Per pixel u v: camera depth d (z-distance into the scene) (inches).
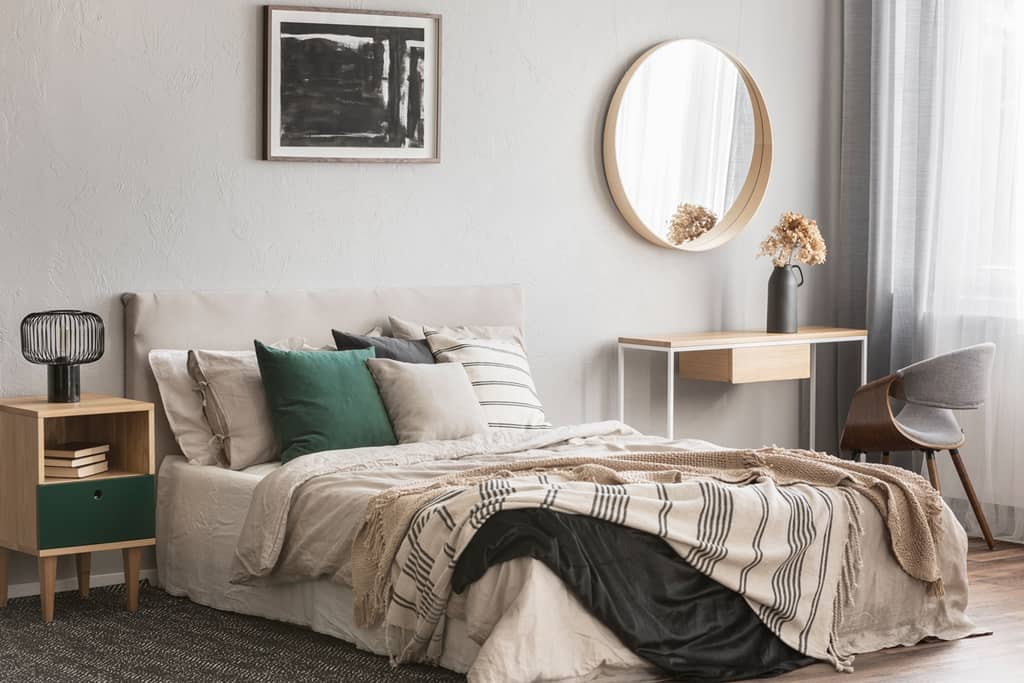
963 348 220.1
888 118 247.4
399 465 167.8
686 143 238.5
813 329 246.4
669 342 221.8
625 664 136.9
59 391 171.3
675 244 238.7
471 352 198.8
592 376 232.4
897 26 246.1
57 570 183.5
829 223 257.0
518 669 129.3
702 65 239.6
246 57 195.6
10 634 161.0
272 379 177.9
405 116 208.7
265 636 158.9
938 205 238.4
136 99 187.5
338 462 165.2
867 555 156.3
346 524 151.4
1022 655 156.5
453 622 139.9
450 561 135.0
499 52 218.7
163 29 188.9
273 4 196.2
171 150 190.5
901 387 214.1
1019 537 224.1
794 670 148.2
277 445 180.2
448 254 215.6
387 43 206.4
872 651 156.8
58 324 170.4
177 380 184.7
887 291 250.1
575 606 135.1
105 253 186.2
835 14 254.8
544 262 225.9
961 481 222.7
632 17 232.1
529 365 219.8
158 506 184.4
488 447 177.0
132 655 151.7
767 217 250.5
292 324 197.5
